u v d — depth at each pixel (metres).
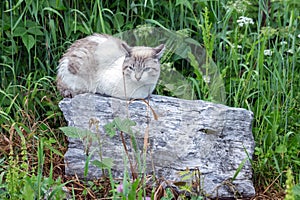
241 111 4.67
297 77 5.37
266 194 4.55
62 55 5.22
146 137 4.17
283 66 5.19
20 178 4.23
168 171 4.41
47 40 5.30
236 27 5.47
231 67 5.35
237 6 5.46
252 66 5.41
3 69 5.32
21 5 5.41
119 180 4.39
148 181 4.31
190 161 4.43
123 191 3.73
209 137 4.51
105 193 4.28
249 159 4.46
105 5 5.56
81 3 5.50
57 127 5.16
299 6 5.68
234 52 5.21
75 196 4.26
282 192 4.54
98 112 4.61
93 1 5.52
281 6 5.75
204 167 4.41
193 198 4.07
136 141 4.50
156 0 5.57
